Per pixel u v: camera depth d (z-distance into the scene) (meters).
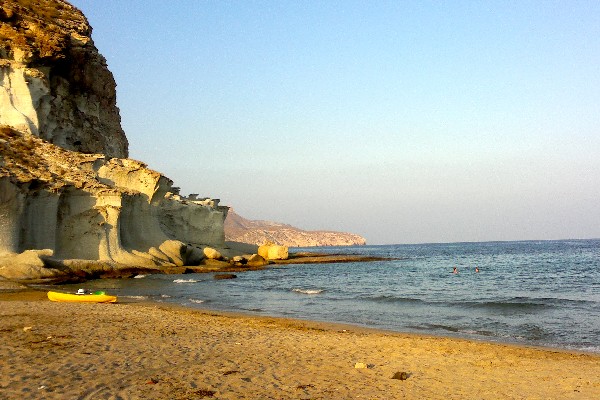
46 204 43.00
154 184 55.34
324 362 12.63
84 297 25.03
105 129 69.25
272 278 52.09
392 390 10.21
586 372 12.42
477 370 12.45
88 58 64.50
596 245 179.00
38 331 14.55
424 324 21.84
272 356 13.05
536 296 33.41
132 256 49.66
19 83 53.00
